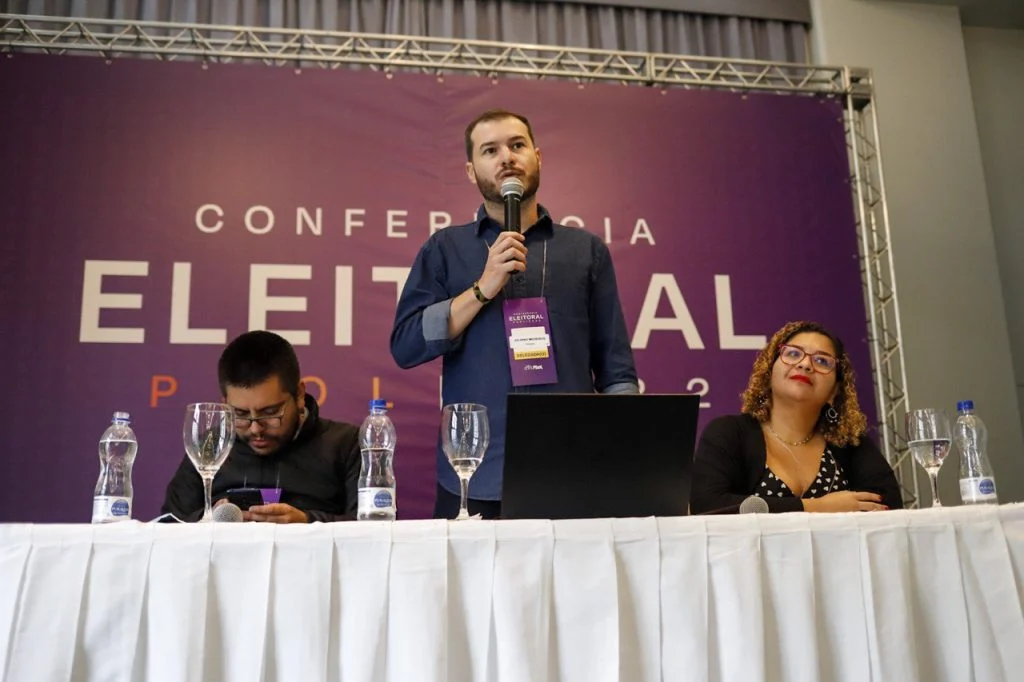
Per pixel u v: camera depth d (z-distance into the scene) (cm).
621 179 379
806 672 134
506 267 193
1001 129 461
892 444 378
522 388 202
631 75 393
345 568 128
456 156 372
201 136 359
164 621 124
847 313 379
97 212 346
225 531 128
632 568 134
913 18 450
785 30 447
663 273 372
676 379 363
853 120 405
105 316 338
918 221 421
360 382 348
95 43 362
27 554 124
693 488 226
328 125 367
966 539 143
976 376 406
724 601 135
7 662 121
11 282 336
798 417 238
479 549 131
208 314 344
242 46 396
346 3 412
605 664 130
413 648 126
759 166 389
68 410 329
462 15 420
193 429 153
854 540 140
